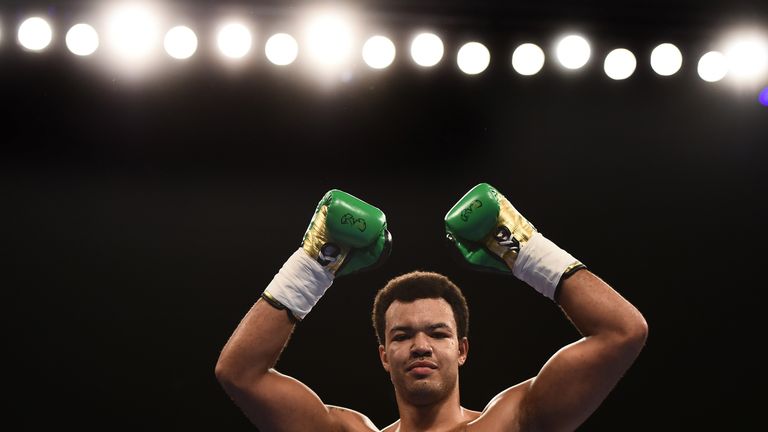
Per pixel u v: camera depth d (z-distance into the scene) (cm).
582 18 489
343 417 314
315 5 479
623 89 530
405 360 303
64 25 476
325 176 545
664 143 545
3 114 539
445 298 313
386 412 523
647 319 537
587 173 544
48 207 543
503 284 540
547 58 499
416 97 535
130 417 525
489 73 527
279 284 306
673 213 543
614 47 491
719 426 525
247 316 305
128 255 542
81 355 532
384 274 538
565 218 542
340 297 538
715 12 486
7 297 537
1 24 479
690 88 525
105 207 545
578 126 544
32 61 508
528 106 541
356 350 531
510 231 304
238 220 544
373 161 545
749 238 541
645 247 542
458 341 315
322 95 534
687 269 540
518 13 488
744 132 540
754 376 530
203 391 529
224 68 508
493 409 304
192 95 534
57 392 528
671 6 487
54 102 537
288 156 546
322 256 306
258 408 302
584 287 295
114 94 536
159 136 545
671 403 529
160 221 545
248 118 544
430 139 543
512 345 533
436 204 541
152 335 535
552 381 294
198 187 547
